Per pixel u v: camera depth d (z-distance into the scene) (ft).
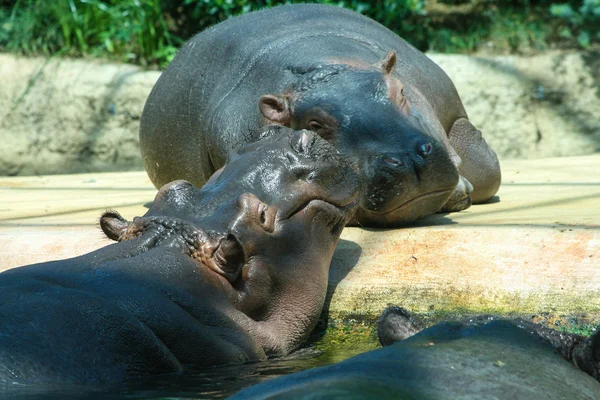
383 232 38.86
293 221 30.81
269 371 27.02
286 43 46.16
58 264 28.45
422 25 103.71
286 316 30.86
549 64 95.45
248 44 47.75
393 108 40.24
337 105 40.11
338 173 32.07
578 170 64.23
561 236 35.70
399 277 36.04
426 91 47.73
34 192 63.62
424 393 17.26
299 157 31.50
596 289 33.40
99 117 94.07
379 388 16.85
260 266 29.96
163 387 23.84
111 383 23.57
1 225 45.88
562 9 102.06
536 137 93.45
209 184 31.89
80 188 65.31
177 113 50.37
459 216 42.98
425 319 34.60
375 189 38.14
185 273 28.40
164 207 30.91
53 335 23.75
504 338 20.86
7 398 21.33
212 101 47.37
